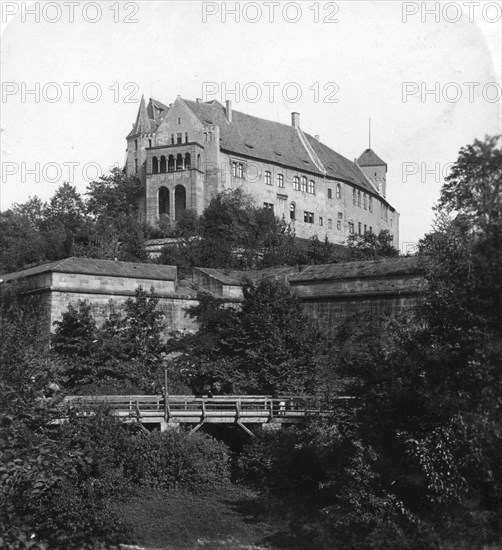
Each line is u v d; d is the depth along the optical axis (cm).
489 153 1881
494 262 1986
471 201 1959
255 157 9194
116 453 2780
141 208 8831
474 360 1977
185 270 5456
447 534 1936
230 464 3027
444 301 2120
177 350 3944
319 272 4303
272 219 7425
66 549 2231
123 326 4044
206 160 8781
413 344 2186
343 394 2683
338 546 2175
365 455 2244
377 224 10925
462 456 1953
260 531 2448
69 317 3769
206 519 2525
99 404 2916
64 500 2280
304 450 2803
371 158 11138
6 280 4231
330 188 9988
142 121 9225
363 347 3269
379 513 2130
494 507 1928
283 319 3738
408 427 2167
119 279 4206
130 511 2567
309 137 10425
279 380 3516
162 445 2919
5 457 2011
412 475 2117
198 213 8588
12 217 7462
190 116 8888
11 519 1994
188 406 3241
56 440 2481
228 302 4388
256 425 3219
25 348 2609
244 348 3738
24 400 2348
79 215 8206
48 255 6706
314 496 2652
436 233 2123
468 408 1986
